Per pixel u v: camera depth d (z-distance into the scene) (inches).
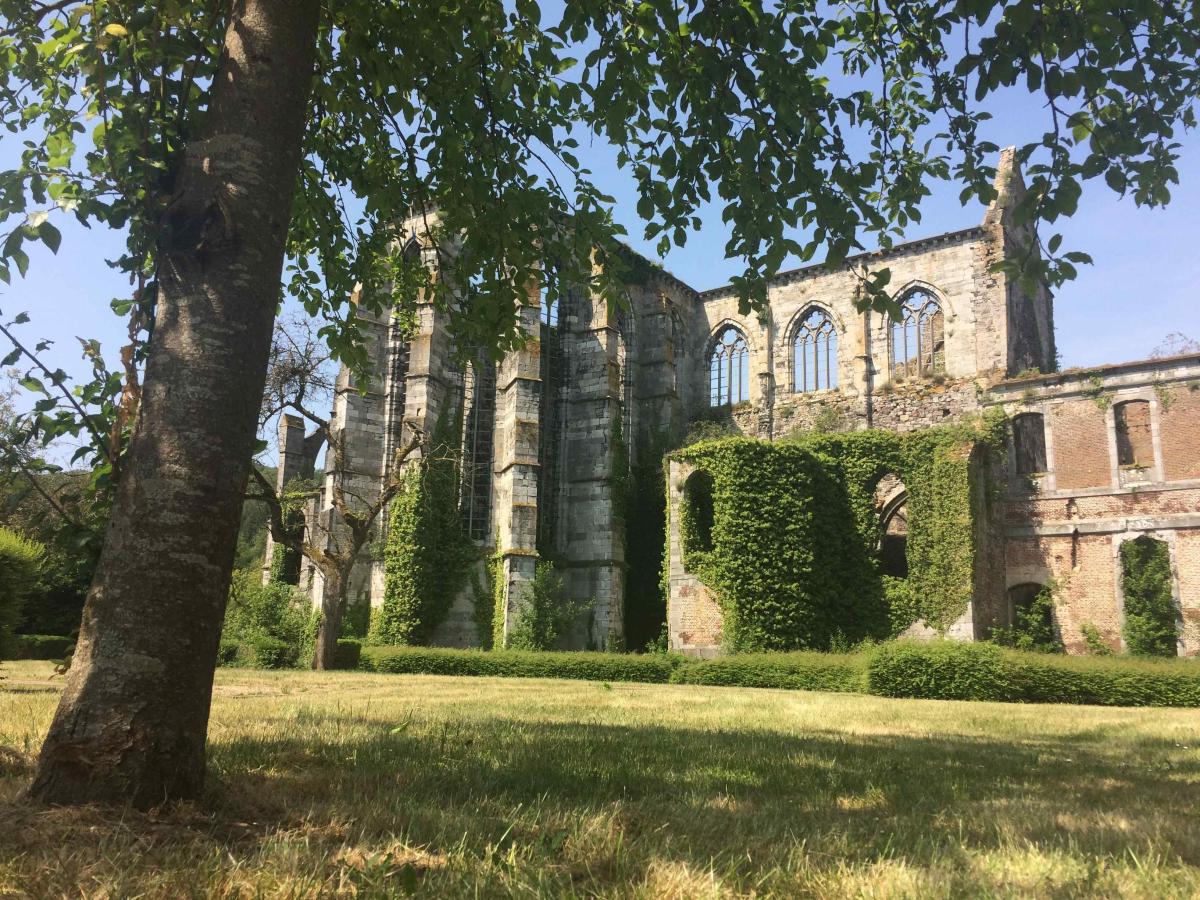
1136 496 1317.7
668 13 289.3
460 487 1482.5
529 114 365.7
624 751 294.0
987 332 1653.5
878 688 893.2
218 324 192.4
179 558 178.9
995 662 866.8
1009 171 1702.8
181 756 173.0
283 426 1883.6
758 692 821.9
